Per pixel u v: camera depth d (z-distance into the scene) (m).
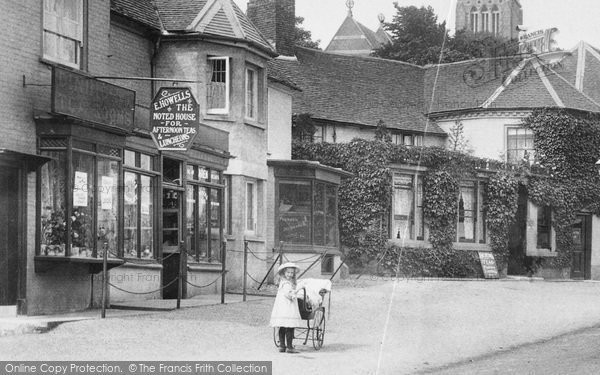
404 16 52.75
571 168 36.91
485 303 21.52
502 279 33.78
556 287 27.98
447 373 11.33
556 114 36.66
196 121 19.52
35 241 15.95
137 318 16.03
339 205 33.31
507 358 12.72
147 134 19.47
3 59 15.36
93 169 16.95
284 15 37.28
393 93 39.72
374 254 32.81
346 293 23.31
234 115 24.97
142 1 24.00
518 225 36.12
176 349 12.98
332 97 37.81
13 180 15.58
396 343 14.31
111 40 21.81
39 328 14.30
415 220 33.84
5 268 15.43
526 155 37.03
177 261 21.27
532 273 36.06
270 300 21.03
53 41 16.98
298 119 34.94
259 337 14.48
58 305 16.59
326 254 28.47
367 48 69.69
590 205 37.31
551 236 36.59
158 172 20.25
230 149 24.98
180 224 21.36
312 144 33.91
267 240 27.17
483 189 35.50
